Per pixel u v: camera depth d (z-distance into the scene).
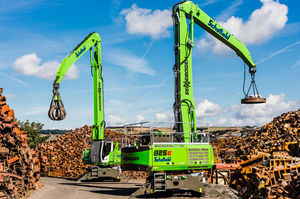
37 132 49.97
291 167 12.57
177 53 16.52
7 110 16.95
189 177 14.80
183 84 16.23
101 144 25.73
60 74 21.64
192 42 16.55
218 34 18.33
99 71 26.98
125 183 25.02
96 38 26.59
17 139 15.45
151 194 15.34
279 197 11.10
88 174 25.94
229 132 42.94
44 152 39.53
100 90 27.00
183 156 14.84
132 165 15.07
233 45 18.83
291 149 19.23
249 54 19.39
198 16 17.27
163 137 14.95
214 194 15.27
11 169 14.68
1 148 14.28
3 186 13.05
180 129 15.95
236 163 20.77
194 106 16.22
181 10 16.61
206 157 15.48
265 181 12.42
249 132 34.72
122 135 41.16
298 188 10.64
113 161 26.23
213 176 18.36
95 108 26.80
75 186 21.61
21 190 14.98
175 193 15.77
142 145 15.27
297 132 22.95
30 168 17.11
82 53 24.70
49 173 37.16
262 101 18.27
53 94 20.88
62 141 41.03
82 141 39.56
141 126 15.45
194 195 15.16
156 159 14.29
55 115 20.83
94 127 26.73
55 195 15.98
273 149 20.67
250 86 18.62
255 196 12.57
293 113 26.45
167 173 14.89
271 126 26.47
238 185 16.61
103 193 17.11
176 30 16.64
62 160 37.66
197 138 16.06
